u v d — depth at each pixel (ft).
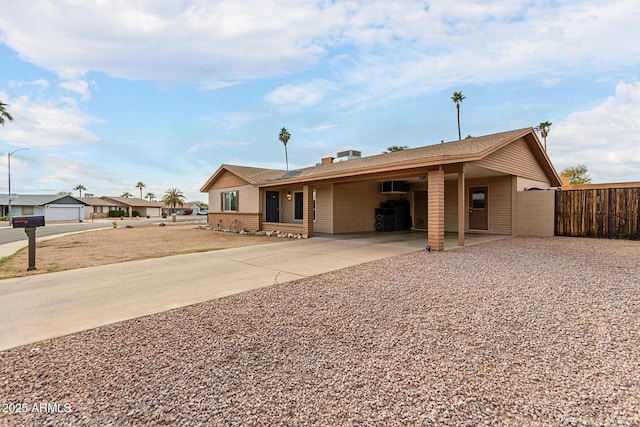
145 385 7.38
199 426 5.88
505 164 35.81
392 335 10.04
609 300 12.96
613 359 8.20
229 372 7.93
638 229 32.17
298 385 7.29
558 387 6.97
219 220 61.52
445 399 6.62
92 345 9.66
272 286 16.69
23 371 8.10
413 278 17.54
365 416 6.12
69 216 147.54
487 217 41.96
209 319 11.84
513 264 20.65
